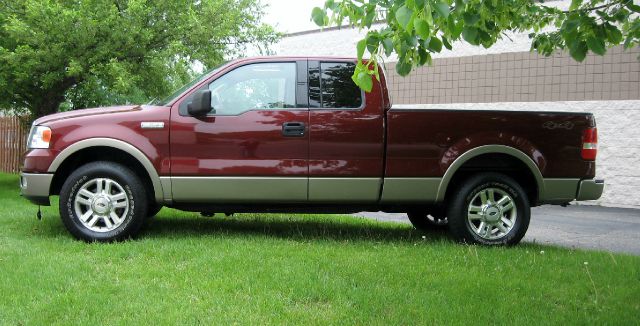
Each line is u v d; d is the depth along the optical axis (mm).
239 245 5297
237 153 5617
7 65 9742
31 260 4602
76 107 12773
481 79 13555
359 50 3004
